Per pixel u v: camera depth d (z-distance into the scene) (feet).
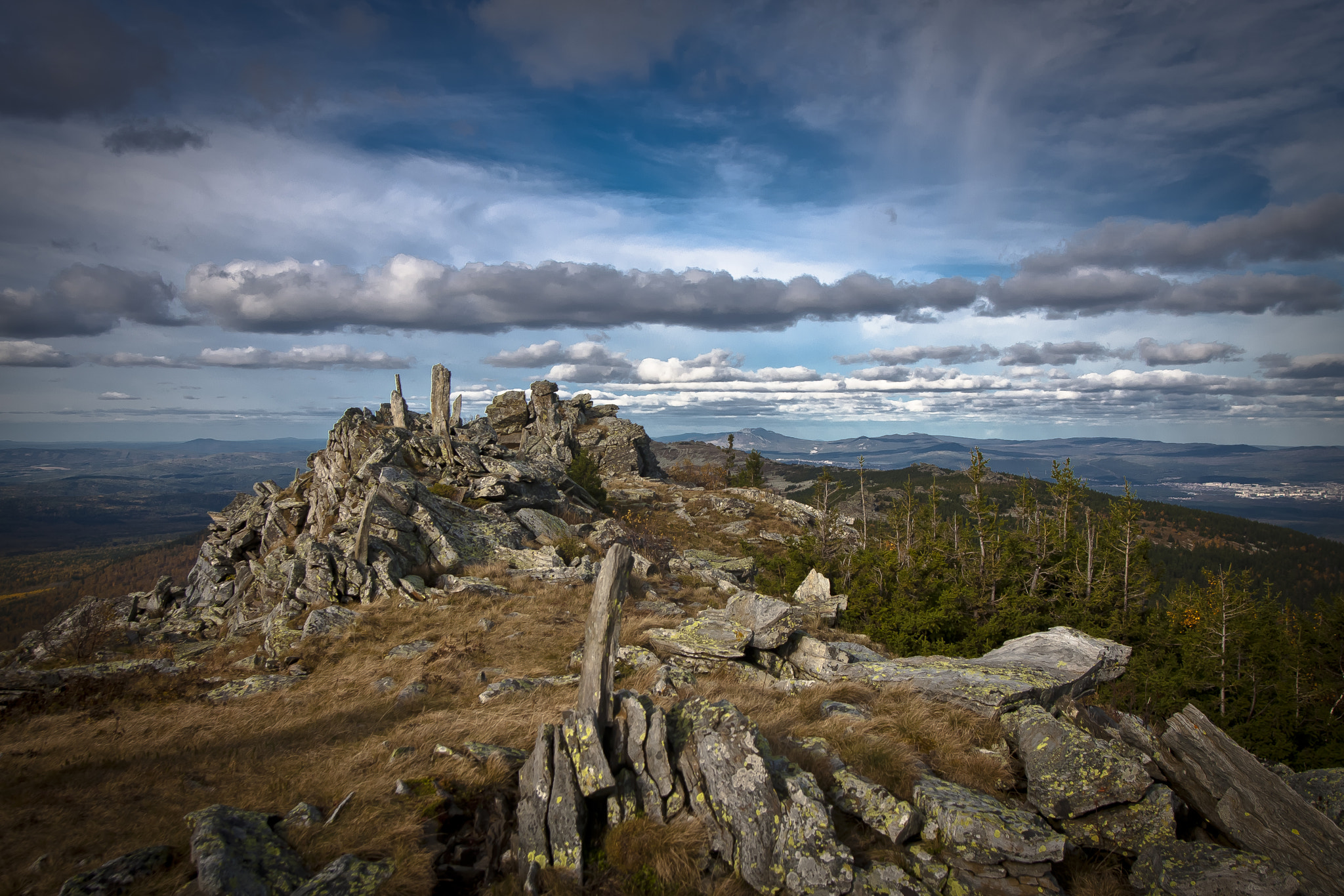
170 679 73.82
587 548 148.36
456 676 68.95
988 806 33.22
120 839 32.50
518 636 84.17
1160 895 29.53
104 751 47.65
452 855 31.71
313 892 26.18
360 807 34.63
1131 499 190.19
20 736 55.98
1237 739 137.28
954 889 29.27
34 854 31.22
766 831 30.27
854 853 30.81
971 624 127.13
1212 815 33.19
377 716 57.93
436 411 224.12
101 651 105.81
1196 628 164.14
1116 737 40.45
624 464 343.67
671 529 242.78
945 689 50.31
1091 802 33.32
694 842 30.78
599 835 32.01
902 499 232.32
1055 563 189.06
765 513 275.39
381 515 118.42
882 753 38.29
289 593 100.32
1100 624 163.02
